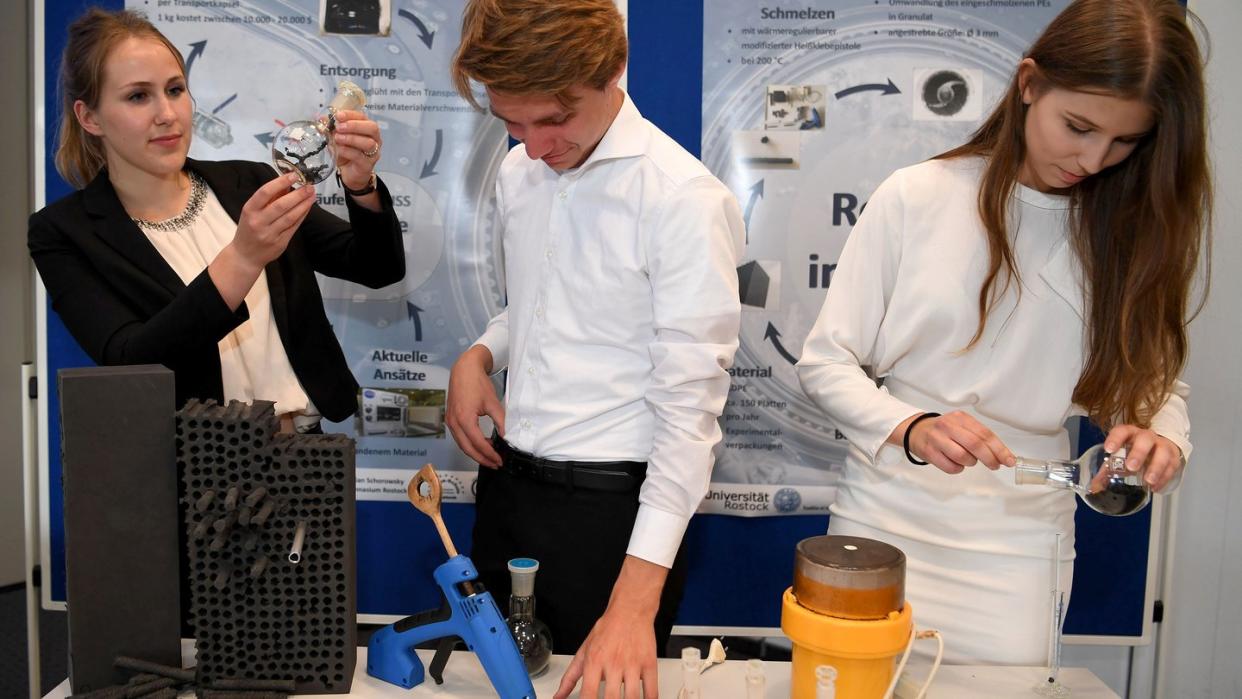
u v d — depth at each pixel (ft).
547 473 4.18
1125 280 3.94
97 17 4.70
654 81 6.92
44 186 6.98
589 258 4.10
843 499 4.58
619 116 4.04
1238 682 7.23
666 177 3.87
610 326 4.09
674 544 3.64
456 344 7.25
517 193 4.53
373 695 3.49
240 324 4.58
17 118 9.62
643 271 3.97
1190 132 3.61
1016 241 4.10
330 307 7.20
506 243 4.64
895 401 4.02
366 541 7.38
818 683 3.02
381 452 7.32
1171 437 3.91
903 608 3.21
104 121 4.63
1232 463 7.02
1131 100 3.43
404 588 7.41
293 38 6.93
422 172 7.09
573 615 4.16
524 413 4.31
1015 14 6.77
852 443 4.22
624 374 4.10
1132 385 4.00
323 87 6.97
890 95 6.87
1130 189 3.89
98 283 4.79
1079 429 6.93
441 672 3.56
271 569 3.44
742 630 7.37
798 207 7.00
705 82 6.90
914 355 4.33
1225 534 7.10
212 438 3.38
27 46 9.52
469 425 4.49
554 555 4.17
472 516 7.34
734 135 6.94
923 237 4.14
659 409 3.76
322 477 3.41
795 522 7.29
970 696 3.56
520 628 3.62
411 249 7.16
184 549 4.48
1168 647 7.31
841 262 4.35
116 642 3.48
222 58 6.94
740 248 4.17
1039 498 4.23
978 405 4.22
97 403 3.32
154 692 3.39
